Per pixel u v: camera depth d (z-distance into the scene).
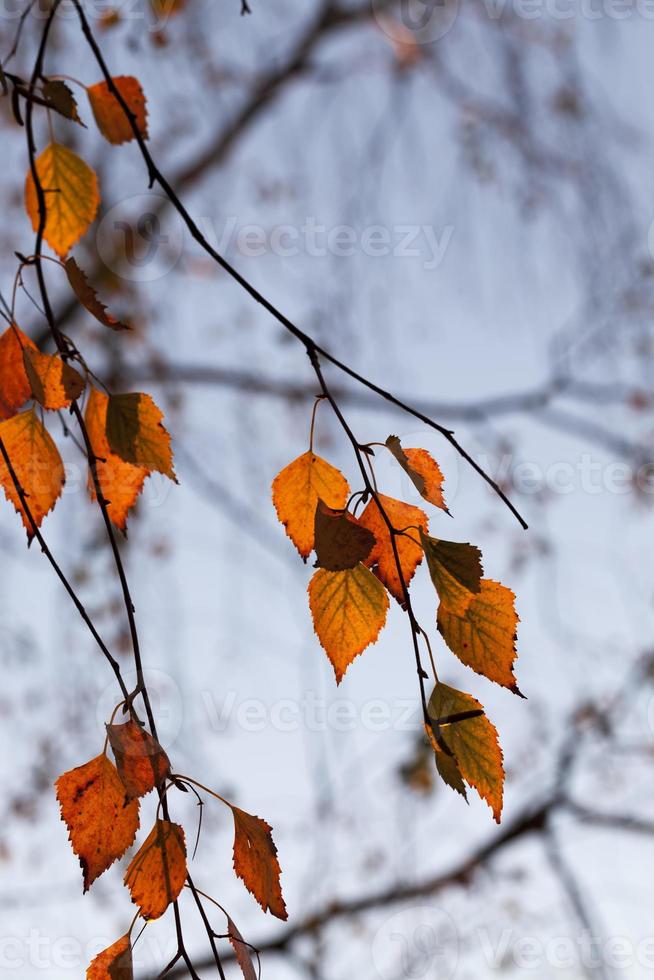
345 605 1.67
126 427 1.71
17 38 1.77
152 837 1.66
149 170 1.70
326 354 1.67
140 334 5.50
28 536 1.69
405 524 1.68
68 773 1.67
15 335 1.73
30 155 1.75
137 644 1.67
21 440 1.73
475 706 1.66
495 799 1.65
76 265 1.72
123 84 1.83
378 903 6.06
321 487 1.69
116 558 1.69
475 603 1.66
